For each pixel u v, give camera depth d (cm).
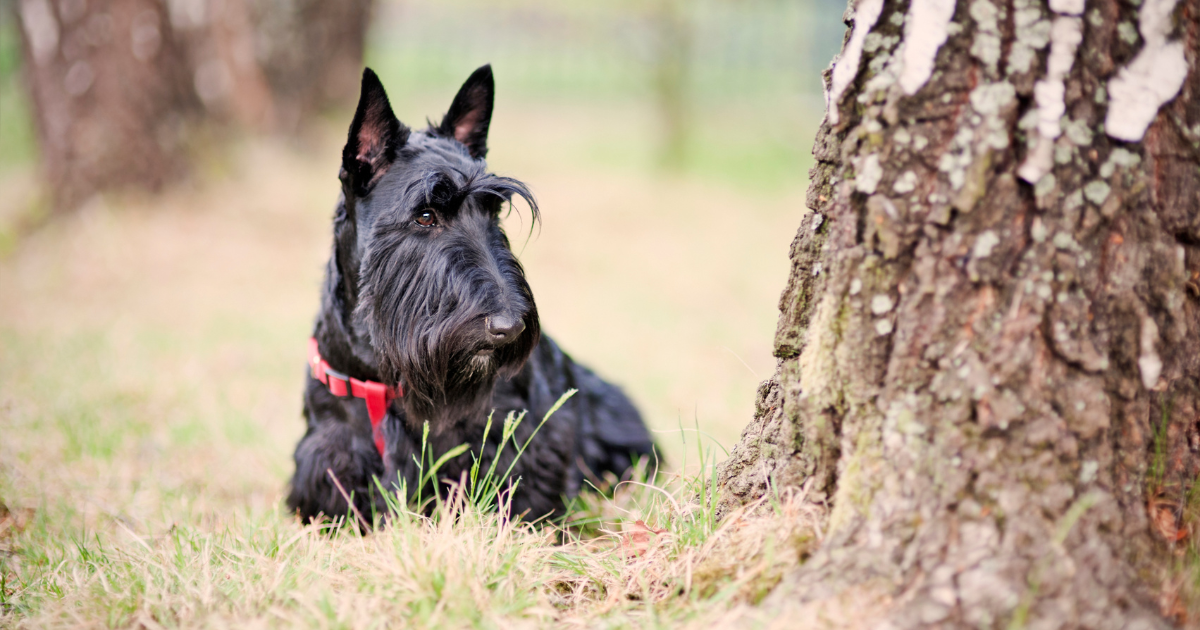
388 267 309
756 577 219
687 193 1647
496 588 234
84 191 1013
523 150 2123
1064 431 200
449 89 2998
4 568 292
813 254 237
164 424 510
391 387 318
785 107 3164
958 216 204
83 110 1010
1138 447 210
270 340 710
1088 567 192
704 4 1997
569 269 1063
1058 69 198
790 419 242
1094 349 202
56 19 996
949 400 205
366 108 311
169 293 845
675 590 228
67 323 742
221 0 1531
